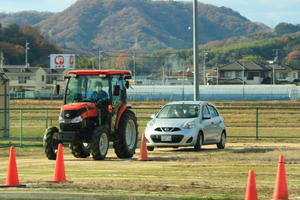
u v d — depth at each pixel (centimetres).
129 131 4662
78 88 4541
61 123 4375
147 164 4075
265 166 3891
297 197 2616
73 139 4319
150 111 11050
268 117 10606
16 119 9431
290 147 5553
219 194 2700
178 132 4981
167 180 3222
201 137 5131
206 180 3219
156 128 5041
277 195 2397
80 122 4322
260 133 7444
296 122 9350
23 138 6412
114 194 2700
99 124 4450
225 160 4288
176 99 18200
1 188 2916
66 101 4556
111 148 5638
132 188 2898
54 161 4362
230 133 7456
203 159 4369
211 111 5409
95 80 4534
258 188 2886
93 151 4306
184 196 2627
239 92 18400
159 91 18288
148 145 5069
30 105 14088
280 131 7762
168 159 4394
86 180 3231
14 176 3017
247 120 9850
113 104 4484
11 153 3033
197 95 6119
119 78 4622
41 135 7006
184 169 3750
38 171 3725
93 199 2528
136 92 18225
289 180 3219
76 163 4172
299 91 18338
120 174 3512
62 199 2525
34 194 2698
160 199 2528
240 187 2934
